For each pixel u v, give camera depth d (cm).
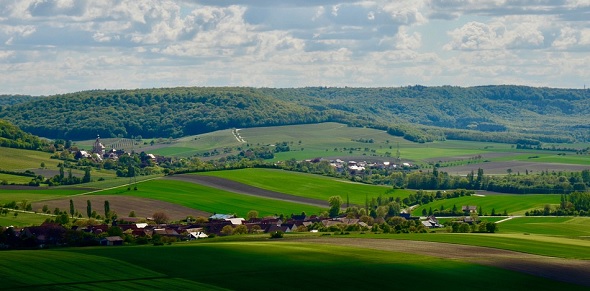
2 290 15650
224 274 17925
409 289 17750
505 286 18600
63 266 17762
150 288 16412
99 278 16962
